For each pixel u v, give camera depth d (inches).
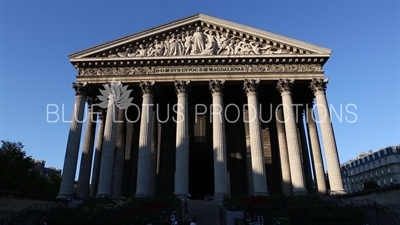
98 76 1894.7
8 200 1279.5
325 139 1744.6
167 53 1919.3
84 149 1977.1
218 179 1659.7
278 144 2078.0
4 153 2642.7
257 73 1873.8
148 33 1952.5
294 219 1185.4
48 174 6077.8
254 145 1729.8
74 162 1752.0
